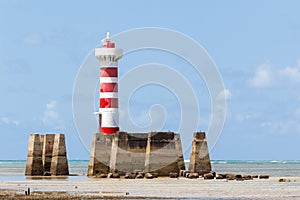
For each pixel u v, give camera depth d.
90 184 115.25
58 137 144.75
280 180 124.38
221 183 117.00
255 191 100.19
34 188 107.12
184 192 98.75
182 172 133.62
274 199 89.38
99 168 136.25
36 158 145.62
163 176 133.62
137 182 119.69
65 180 127.38
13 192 99.06
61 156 144.50
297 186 110.00
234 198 90.75
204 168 137.38
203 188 105.69
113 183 117.31
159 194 95.62
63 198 89.94
